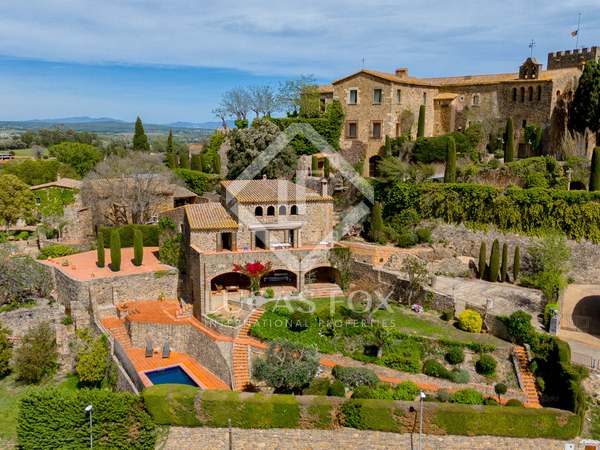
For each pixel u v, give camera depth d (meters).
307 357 38.72
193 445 35.56
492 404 35.91
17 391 47.47
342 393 37.59
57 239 75.88
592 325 45.16
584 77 73.88
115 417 35.47
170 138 108.19
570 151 68.62
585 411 35.75
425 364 40.06
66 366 50.88
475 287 52.19
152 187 77.25
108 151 136.12
